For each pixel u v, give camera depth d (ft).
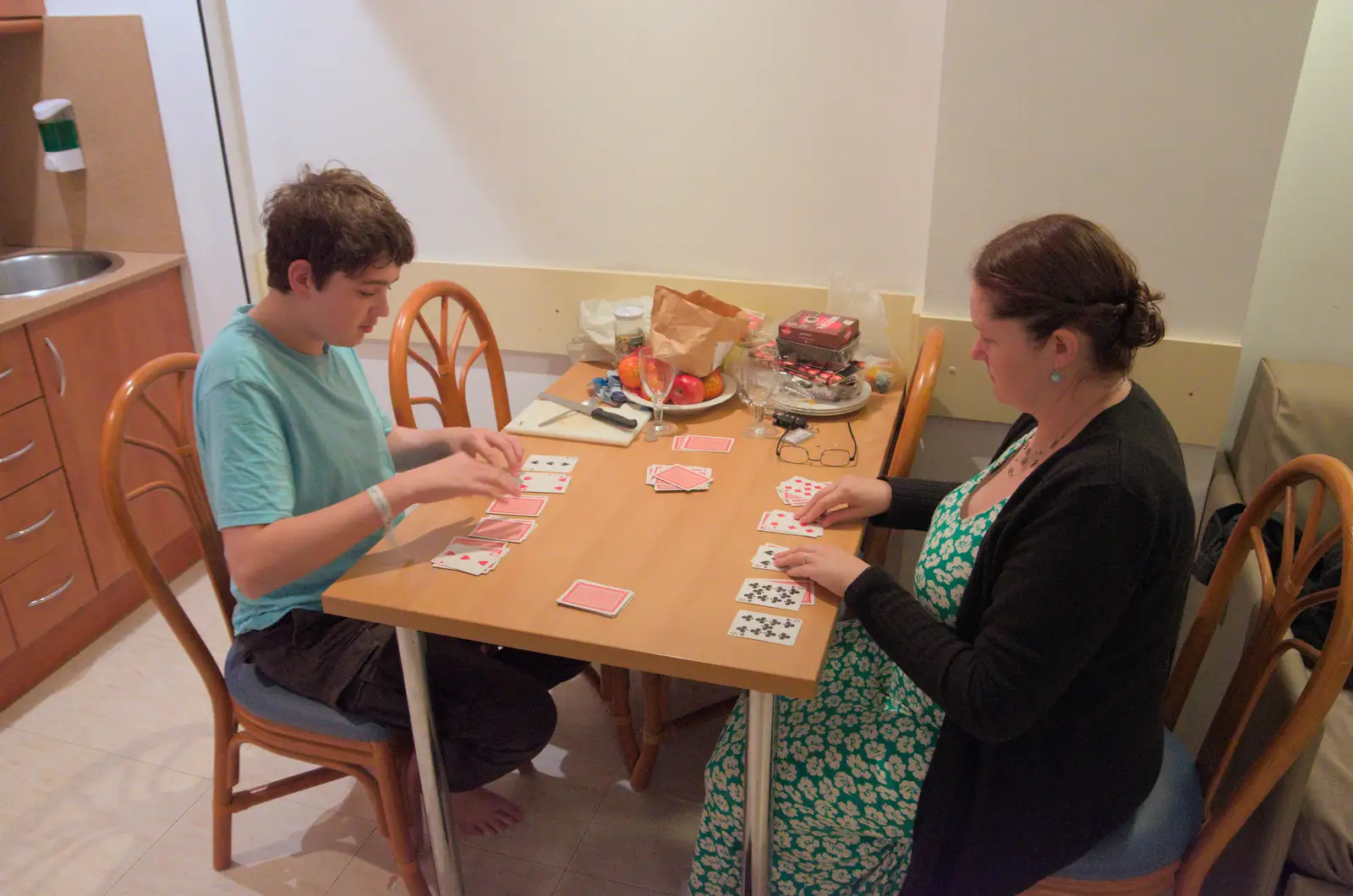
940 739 4.29
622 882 5.96
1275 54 5.46
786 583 4.45
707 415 6.29
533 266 7.91
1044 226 3.83
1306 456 4.44
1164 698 5.19
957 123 6.13
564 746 7.01
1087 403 3.97
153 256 8.57
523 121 7.45
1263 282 6.77
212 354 4.71
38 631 7.54
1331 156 6.33
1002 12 5.79
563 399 6.38
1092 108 5.87
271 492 4.59
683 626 4.15
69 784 6.72
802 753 4.74
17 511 7.29
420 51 7.46
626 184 7.43
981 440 7.00
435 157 7.77
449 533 4.91
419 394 8.71
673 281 7.55
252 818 6.45
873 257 7.11
